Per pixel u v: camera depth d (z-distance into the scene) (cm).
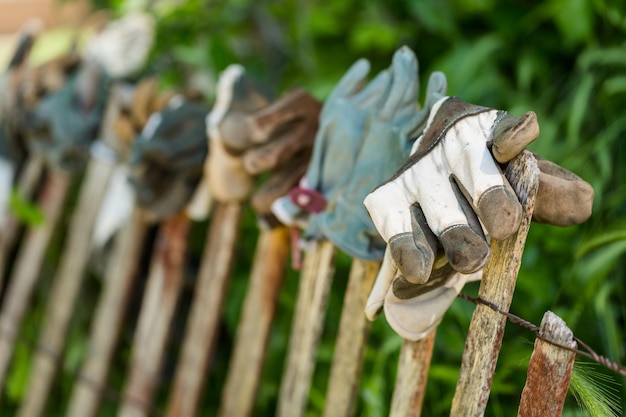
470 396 85
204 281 145
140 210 154
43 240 173
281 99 117
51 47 233
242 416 137
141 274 176
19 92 167
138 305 178
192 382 145
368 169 99
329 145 104
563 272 137
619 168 144
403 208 83
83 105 159
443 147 82
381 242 101
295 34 192
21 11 258
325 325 159
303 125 116
